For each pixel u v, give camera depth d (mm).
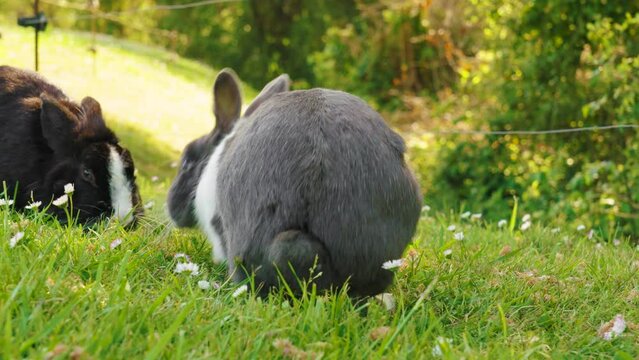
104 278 1794
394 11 6125
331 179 1799
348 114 1839
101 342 1611
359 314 1810
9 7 8242
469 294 1899
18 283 1690
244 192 1825
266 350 1672
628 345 1789
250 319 1727
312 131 1818
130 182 2102
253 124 1854
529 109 3730
